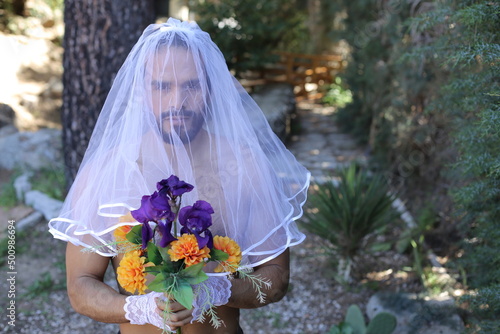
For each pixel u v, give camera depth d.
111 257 1.77
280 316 3.96
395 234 5.12
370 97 7.65
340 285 4.34
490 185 2.58
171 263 1.48
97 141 1.79
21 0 9.12
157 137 1.66
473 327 2.99
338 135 8.79
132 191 1.63
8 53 8.05
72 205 1.73
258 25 8.88
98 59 4.85
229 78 1.77
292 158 1.95
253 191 1.71
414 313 3.66
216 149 1.71
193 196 1.65
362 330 3.37
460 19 2.45
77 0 4.75
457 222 4.55
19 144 6.29
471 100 2.55
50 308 3.98
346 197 4.25
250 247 1.67
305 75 11.57
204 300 1.55
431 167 5.26
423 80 5.12
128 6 4.76
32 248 4.79
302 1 12.99
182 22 1.77
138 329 1.73
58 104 7.41
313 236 5.17
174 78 1.64
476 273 3.47
